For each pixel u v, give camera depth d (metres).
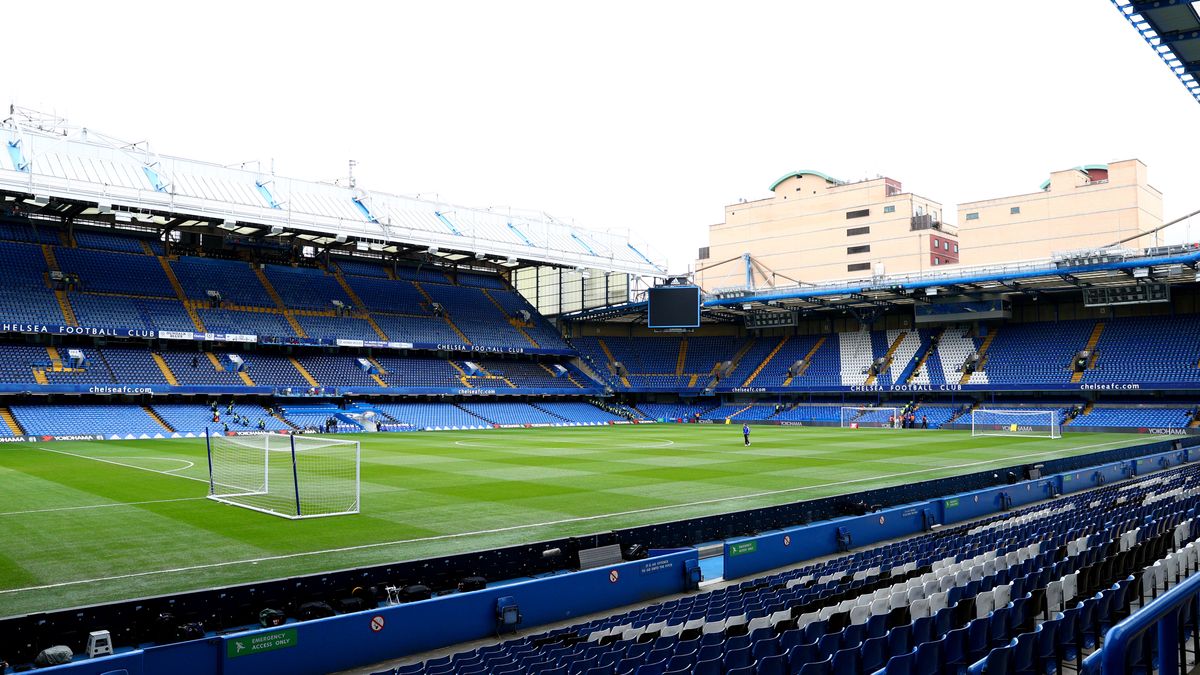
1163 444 44.59
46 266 64.62
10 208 60.78
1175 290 71.81
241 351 70.31
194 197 55.31
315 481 32.41
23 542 20.59
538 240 75.69
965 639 9.49
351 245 78.44
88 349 61.66
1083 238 78.19
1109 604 10.30
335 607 15.22
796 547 20.67
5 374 55.09
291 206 61.09
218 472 34.84
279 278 77.44
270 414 63.78
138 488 30.06
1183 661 6.59
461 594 14.45
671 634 11.73
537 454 44.47
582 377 87.88
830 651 9.80
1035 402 73.94
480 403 77.62
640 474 35.12
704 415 86.75
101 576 17.31
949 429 70.50
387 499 27.88
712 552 21.44
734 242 100.06
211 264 74.75
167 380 61.06
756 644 9.84
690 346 95.88
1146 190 78.81
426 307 83.38
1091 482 34.53
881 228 88.69
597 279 88.38
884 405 79.81
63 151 53.22
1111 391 70.31
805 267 93.88
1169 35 23.31
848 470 36.94
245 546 20.36
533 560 18.19
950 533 21.56
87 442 50.62
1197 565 12.71
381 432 64.88
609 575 16.73
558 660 10.35
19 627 12.11
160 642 12.88
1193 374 64.38
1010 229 82.56
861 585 14.16
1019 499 29.34
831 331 91.06
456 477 33.91
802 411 81.94
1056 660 9.18
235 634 11.77
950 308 78.69
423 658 13.57
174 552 19.62
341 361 73.19
